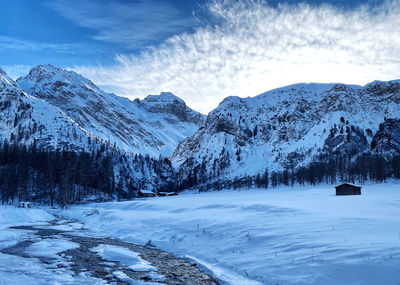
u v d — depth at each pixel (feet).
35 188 368.07
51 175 355.97
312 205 156.66
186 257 81.92
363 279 47.11
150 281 59.21
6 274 59.52
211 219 121.90
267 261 64.44
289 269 57.26
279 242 74.54
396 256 50.03
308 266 55.77
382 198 215.51
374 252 53.88
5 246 91.76
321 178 610.65
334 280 49.24
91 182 453.17
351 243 62.23
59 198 333.83
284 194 360.48
